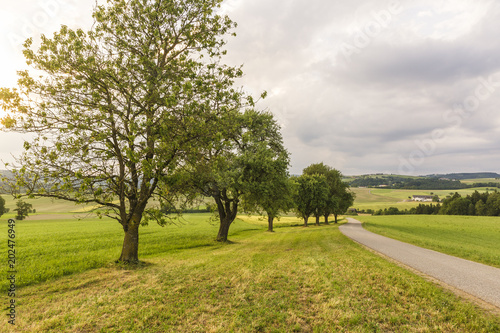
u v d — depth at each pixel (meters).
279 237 29.97
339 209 66.56
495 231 44.50
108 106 11.62
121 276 10.77
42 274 11.27
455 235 37.22
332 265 11.90
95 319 6.50
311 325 6.09
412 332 5.63
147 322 6.35
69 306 7.43
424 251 16.77
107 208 12.59
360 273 10.20
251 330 5.82
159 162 10.94
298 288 8.71
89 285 9.61
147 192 12.91
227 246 22.05
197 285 9.23
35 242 24.91
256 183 21.56
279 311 6.87
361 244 20.34
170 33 13.41
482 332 5.50
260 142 23.50
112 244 23.39
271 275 10.31
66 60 11.10
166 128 10.71
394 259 13.66
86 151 10.96
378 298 7.51
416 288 8.23
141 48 13.10
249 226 55.31
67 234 32.44
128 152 9.61
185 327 6.06
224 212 26.05
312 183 54.53
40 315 6.80
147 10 12.03
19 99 10.39
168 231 38.38
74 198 11.18
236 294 8.20
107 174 11.55
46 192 10.77
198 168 13.23
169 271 11.55
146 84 11.89
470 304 6.98
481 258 13.76
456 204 103.69
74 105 11.45
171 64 12.96
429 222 65.19
